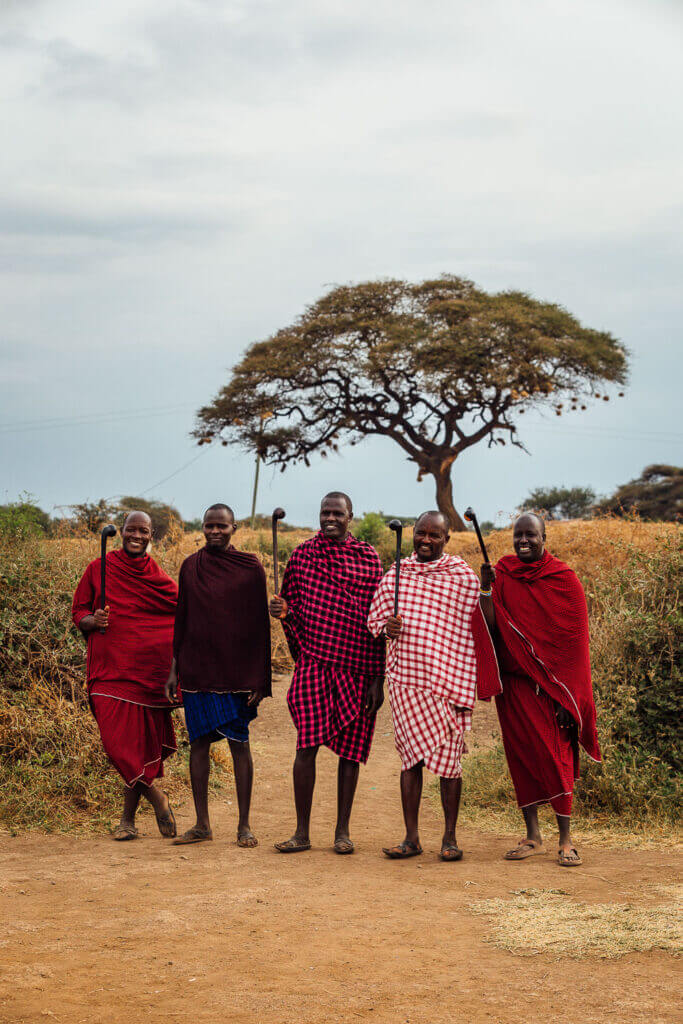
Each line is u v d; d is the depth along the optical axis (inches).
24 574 325.7
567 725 231.5
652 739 285.9
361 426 1531.7
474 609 240.2
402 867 220.8
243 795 245.4
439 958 155.9
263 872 214.5
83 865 217.5
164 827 250.1
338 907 185.6
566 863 218.5
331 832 263.4
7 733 275.3
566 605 231.6
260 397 1513.3
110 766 284.5
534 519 237.6
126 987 144.3
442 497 1519.4
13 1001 138.4
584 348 1441.9
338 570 249.3
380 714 458.3
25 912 181.2
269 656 252.2
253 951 160.2
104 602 247.4
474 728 396.2
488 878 207.9
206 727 243.0
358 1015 133.6
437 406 1525.6
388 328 1496.1
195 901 189.5
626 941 159.2
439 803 296.5
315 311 1643.7
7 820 250.4
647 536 517.7
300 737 241.0
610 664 301.7
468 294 1619.1
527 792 233.8
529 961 153.4
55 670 307.7
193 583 248.7
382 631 240.8
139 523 259.6
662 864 216.2
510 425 1507.1
